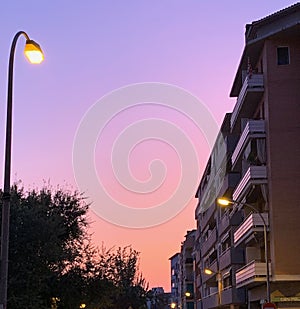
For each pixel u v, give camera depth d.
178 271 130.75
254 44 35.06
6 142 13.00
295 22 33.72
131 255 60.59
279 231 32.62
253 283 35.44
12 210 24.73
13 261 24.23
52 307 29.62
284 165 33.25
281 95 33.97
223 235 51.09
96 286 30.16
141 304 59.81
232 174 45.41
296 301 33.06
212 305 59.03
